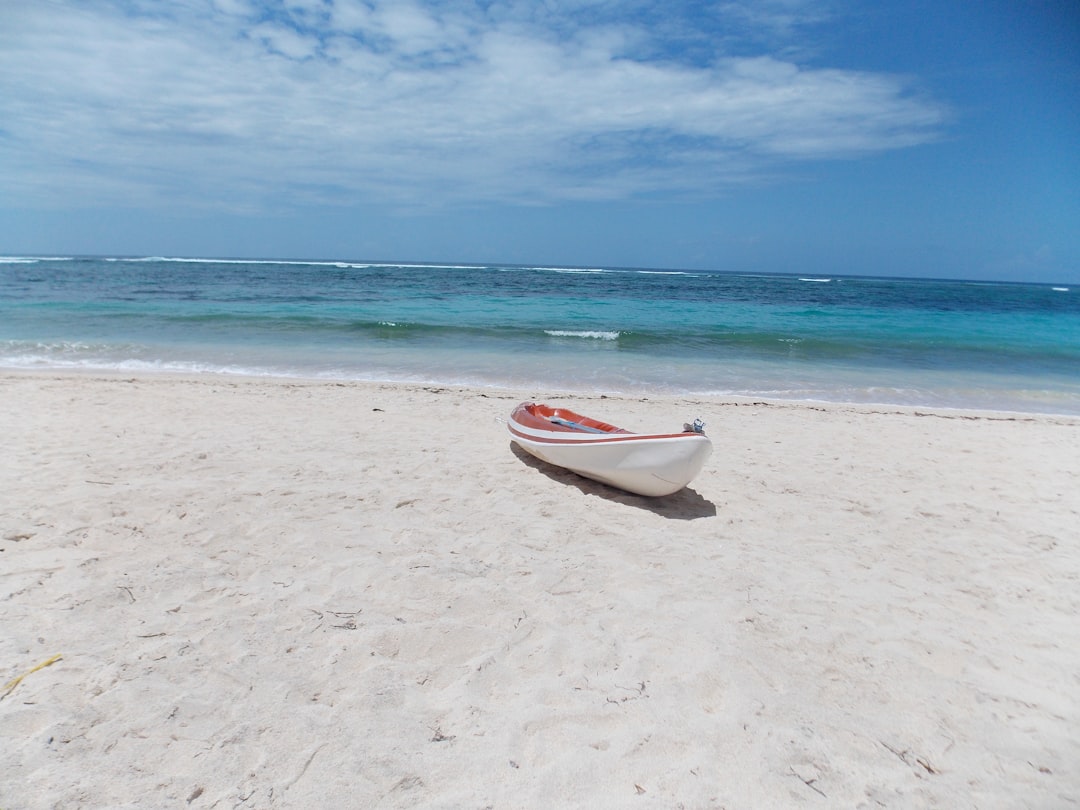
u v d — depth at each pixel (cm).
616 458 557
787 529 512
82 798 221
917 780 255
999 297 4828
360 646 320
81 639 311
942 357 1577
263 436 690
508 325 1862
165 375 1062
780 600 394
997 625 379
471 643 330
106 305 2092
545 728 271
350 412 833
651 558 444
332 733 260
